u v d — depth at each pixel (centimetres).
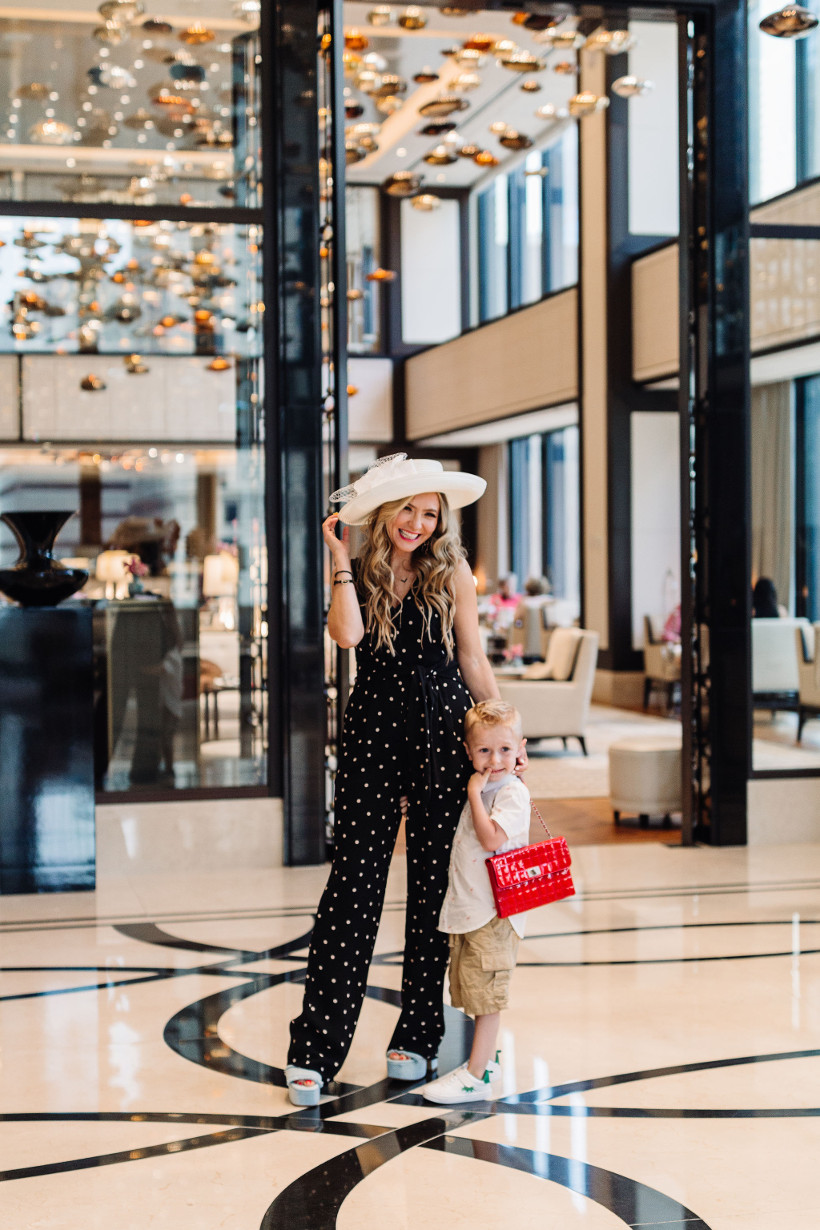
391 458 363
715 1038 394
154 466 695
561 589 1889
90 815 610
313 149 659
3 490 707
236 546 680
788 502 708
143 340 692
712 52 688
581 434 1531
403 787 365
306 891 601
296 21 654
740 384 696
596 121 1462
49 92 660
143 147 669
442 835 358
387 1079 364
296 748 657
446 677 363
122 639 658
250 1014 420
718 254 692
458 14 702
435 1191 291
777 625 708
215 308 684
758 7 700
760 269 704
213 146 670
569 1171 301
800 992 441
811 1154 311
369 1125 330
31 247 678
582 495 1538
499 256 2023
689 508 705
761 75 702
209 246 679
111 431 700
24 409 704
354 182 2092
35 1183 296
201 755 664
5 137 661
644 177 1441
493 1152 312
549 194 1802
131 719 657
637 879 618
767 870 639
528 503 2017
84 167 668
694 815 718
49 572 608
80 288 686
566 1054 381
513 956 349
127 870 644
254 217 671
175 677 664
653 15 698
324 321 666
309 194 661
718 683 698
